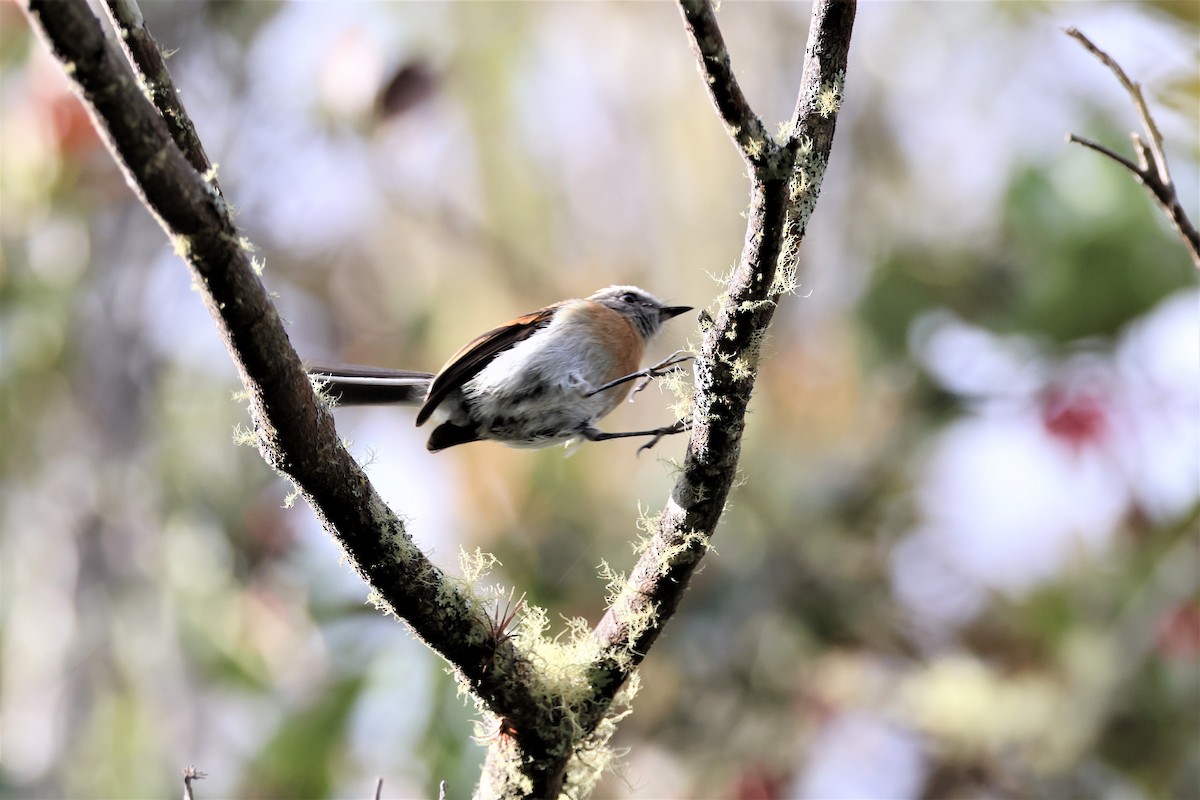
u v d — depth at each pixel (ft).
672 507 16.26
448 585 15.56
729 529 39.55
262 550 41.27
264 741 35.14
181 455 44.78
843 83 15.16
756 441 40.24
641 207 37.40
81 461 45.11
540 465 34.14
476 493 34.24
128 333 45.96
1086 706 37.27
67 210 41.37
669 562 16.28
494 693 15.88
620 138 37.65
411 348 43.62
